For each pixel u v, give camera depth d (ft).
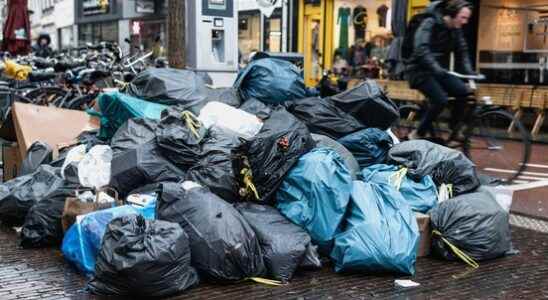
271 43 57.88
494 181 19.84
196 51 27.55
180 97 20.02
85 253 14.30
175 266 12.94
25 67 36.52
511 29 41.29
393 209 15.35
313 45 54.08
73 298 13.00
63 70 38.42
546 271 15.34
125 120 19.56
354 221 15.06
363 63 50.06
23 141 21.79
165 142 16.81
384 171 17.28
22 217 17.71
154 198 15.65
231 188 15.94
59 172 17.94
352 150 18.30
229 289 13.64
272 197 15.80
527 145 23.11
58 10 111.86
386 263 14.47
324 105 19.07
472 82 23.18
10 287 13.60
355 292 13.70
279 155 15.65
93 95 30.63
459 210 15.98
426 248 16.20
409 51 23.94
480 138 23.49
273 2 37.60
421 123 23.47
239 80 20.93
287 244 14.38
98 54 42.16
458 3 22.85
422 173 17.38
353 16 50.70
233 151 16.07
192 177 16.29
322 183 15.06
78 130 22.75
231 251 13.55
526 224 19.61
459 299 13.44
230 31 28.35
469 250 15.75
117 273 12.54
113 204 15.67
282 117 16.61
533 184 25.30
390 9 47.50
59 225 16.19
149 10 77.05
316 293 13.60
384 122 19.40
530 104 38.47
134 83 21.09
